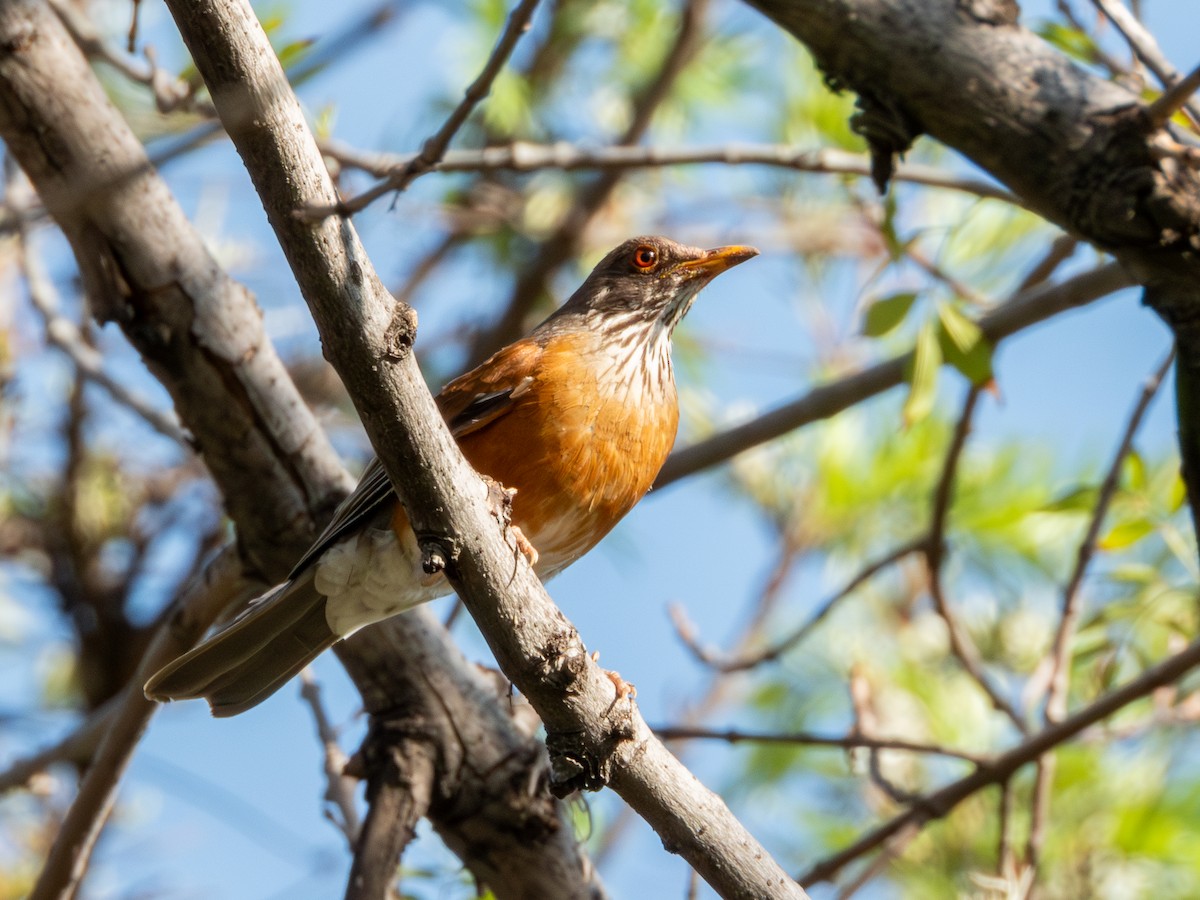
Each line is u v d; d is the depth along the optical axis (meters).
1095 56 8.82
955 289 10.66
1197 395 7.16
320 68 8.38
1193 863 10.66
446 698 9.30
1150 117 6.85
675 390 10.34
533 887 9.29
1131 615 10.52
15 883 13.43
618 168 11.24
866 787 12.91
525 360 9.23
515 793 9.20
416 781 9.04
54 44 8.20
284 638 9.38
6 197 10.93
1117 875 10.72
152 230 8.53
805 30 7.27
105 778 9.70
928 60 7.09
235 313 8.84
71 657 15.99
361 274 5.84
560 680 6.48
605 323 10.11
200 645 9.09
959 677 12.92
